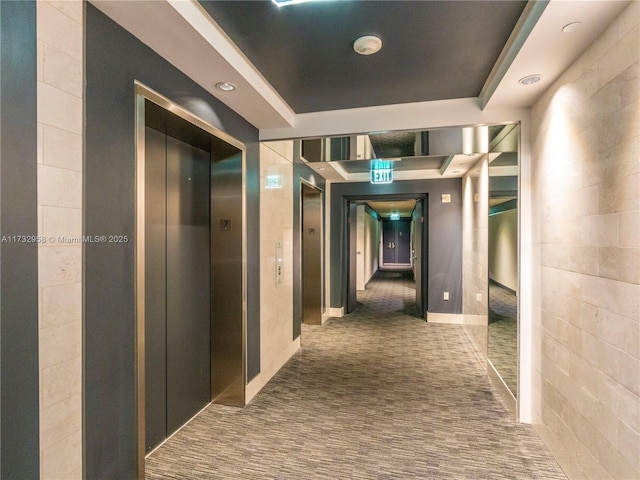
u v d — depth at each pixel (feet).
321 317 18.69
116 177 5.32
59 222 4.41
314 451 7.58
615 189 5.24
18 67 3.95
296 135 10.40
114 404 5.31
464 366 12.67
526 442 7.92
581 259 6.27
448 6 5.59
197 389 9.34
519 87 7.61
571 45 5.93
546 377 7.82
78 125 4.66
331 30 6.26
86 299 4.82
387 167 17.78
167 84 6.54
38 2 4.16
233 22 6.00
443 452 7.54
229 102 8.57
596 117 5.74
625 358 5.02
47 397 4.28
